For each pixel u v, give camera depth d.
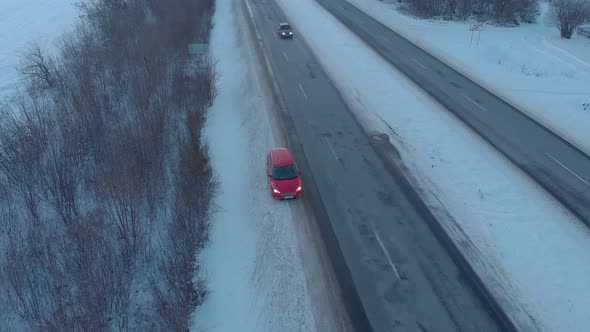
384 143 29.23
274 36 52.06
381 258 19.80
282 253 20.36
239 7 64.44
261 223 22.33
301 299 17.98
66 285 17.95
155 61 36.50
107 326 16.59
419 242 20.69
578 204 23.28
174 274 18.62
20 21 53.69
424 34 52.50
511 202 23.44
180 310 17.12
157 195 23.58
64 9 59.28
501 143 29.16
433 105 34.53
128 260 19.34
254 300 18.12
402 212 22.73
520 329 16.44
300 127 31.47
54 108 30.33
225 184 25.55
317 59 44.88
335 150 28.50
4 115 29.55
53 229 21.06
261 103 35.28
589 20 53.38
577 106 34.69
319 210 23.03
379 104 34.84
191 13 53.03
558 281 18.56
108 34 43.38
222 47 48.59
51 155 24.23
